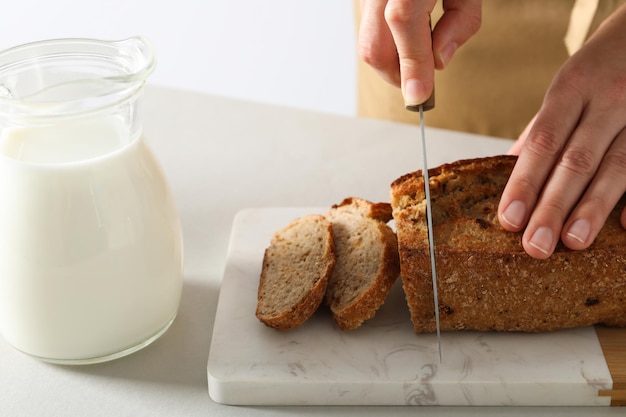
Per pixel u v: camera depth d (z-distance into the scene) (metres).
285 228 0.71
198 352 0.65
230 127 0.88
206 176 0.81
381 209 0.69
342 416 0.61
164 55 1.60
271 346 0.63
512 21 0.88
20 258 0.59
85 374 0.63
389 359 0.62
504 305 0.63
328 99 1.58
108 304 0.61
